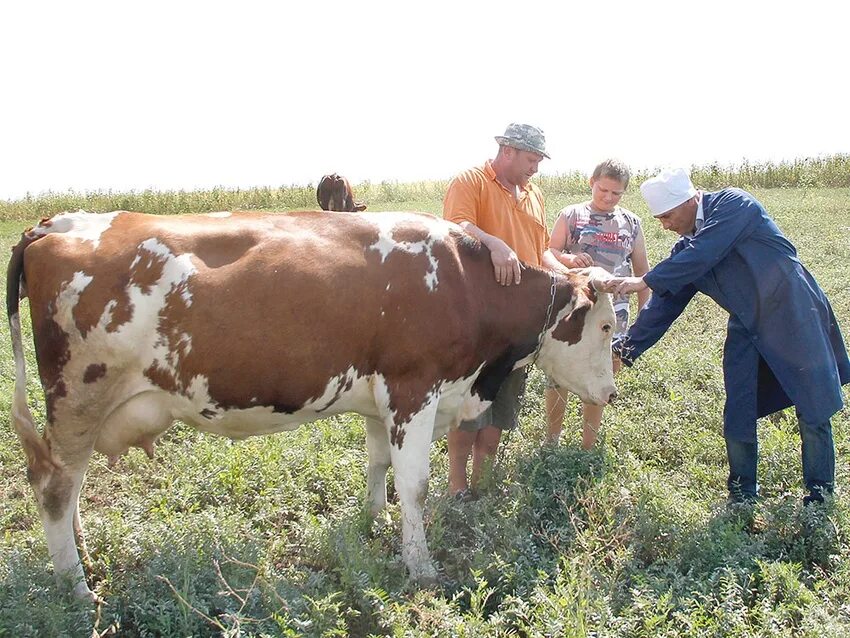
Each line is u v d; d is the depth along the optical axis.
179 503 5.52
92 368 4.26
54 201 30.25
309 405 4.58
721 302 5.50
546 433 6.45
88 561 4.62
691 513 5.07
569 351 5.49
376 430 5.26
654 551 4.90
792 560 4.79
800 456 5.88
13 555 4.45
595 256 6.20
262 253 4.35
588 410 6.25
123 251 4.23
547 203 23.17
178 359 4.27
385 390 4.69
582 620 3.76
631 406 7.21
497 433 5.95
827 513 4.91
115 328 4.18
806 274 5.39
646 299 6.45
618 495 5.30
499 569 4.49
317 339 4.40
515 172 5.50
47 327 4.23
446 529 5.07
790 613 4.13
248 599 4.15
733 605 4.06
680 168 5.50
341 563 4.56
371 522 5.22
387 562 4.61
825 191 23.45
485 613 4.45
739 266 5.34
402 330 4.59
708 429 6.70
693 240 5.31
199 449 6.22
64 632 3.88
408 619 4.08
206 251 4.32
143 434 4.54
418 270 4.63
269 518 5.38
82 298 4.18
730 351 5.54
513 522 4.90
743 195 5.34
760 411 5.69
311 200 31.12
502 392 5.83
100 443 4.53
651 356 8.28
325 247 4.48
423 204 26.38
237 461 5.91
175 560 4.43
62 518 4.38
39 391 7.36
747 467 5.55
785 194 22.83
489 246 5.00
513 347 5.20
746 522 5.19
